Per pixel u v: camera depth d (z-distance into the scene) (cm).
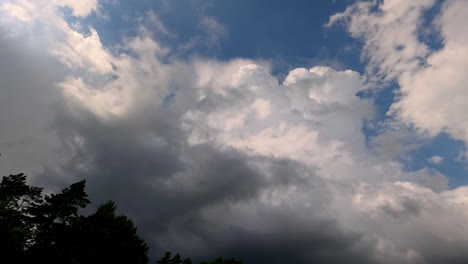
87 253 2711
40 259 2447
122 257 3012
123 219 3303
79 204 3097
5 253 2223
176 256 4284
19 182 3086
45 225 2809
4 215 2588
